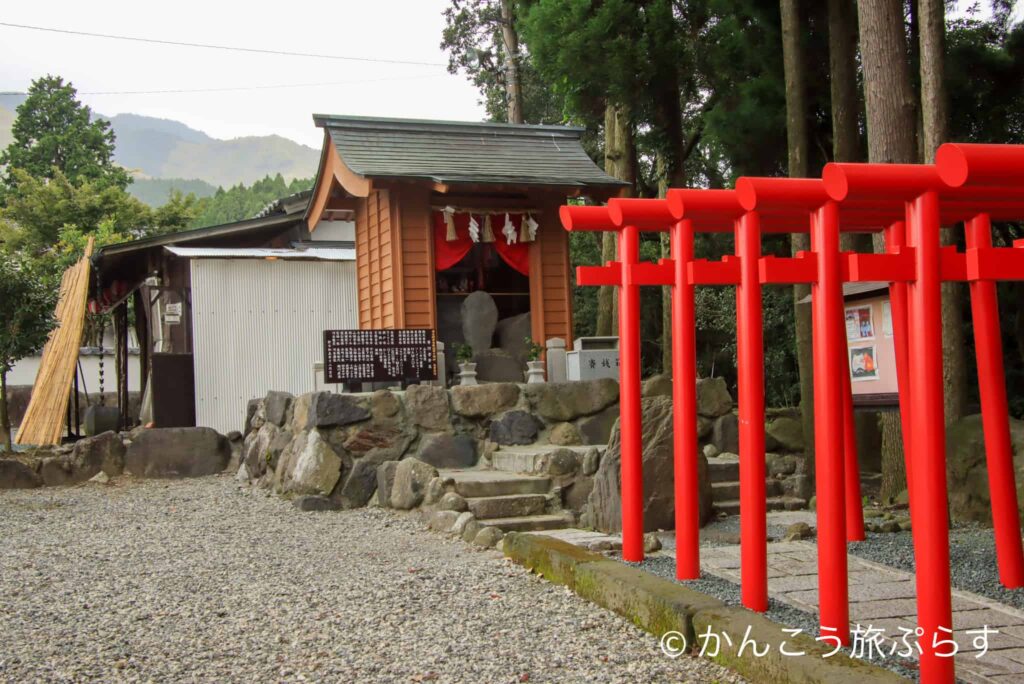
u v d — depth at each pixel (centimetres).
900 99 876
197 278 1488
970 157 363
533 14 1411
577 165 1381
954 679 388
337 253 1596
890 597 564
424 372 1167
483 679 452
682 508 607
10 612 604
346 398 1044
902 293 656
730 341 2012
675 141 1470
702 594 518
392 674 462
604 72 1365
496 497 909
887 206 474
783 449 1073
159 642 527
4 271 1341
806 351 997
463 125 1418
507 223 1303
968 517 816
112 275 1752
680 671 452
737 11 1370
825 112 1327
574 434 1100
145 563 760
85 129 3809
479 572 680
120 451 1308
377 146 1335
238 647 514
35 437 1434
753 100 1365
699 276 595
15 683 458
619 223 665
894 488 940
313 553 784
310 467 1017
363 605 600
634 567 638
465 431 1075
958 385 883
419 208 1288
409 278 1279
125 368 1828
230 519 970
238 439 1360
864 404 733
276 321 1521
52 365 1548
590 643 502
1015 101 1211
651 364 2175
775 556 690
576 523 893
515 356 1307
